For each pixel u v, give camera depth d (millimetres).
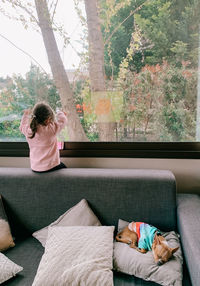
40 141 1507
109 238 1226
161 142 1641
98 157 1710
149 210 1381
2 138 1869
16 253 1326
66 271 1062
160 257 1081
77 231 1246
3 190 1512
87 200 1441
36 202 1486
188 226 1146
